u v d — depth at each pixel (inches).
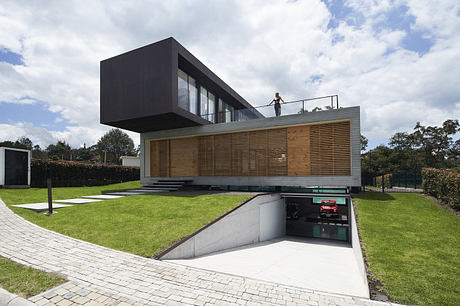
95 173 768.3
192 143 580.1
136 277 146.3
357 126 415.2
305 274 202.5
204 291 131.0
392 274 155.3
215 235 270.1
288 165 471.8
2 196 412.2
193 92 572.4
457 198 299.1
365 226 265.1
